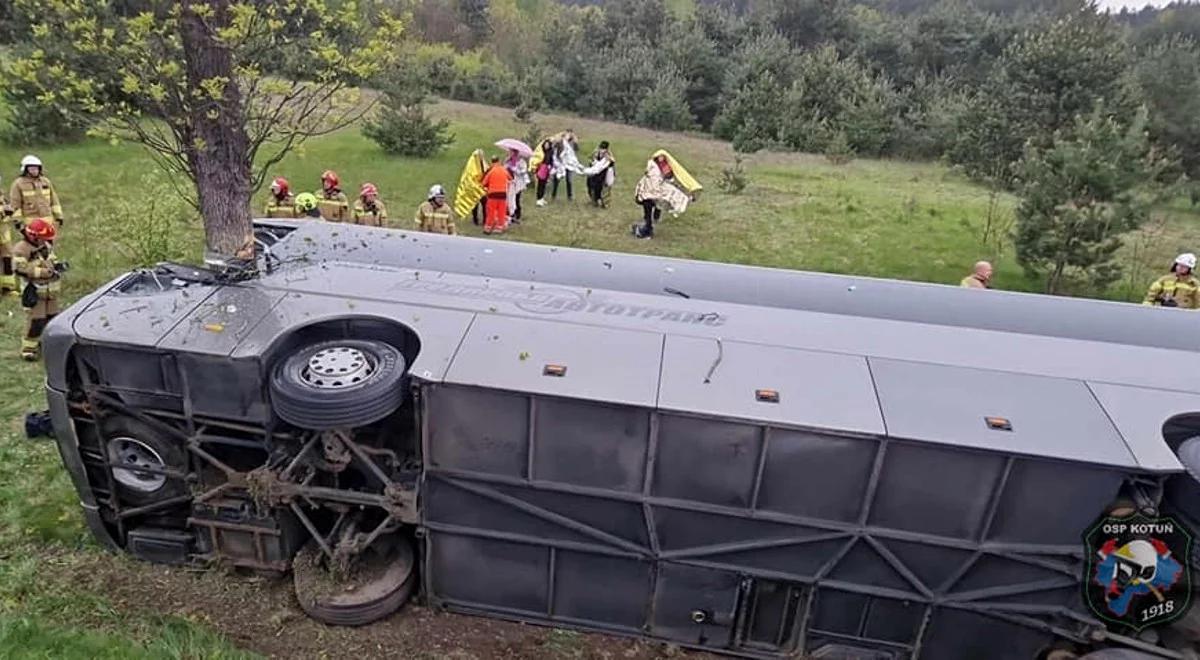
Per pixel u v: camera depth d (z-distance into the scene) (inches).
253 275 255.1
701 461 209.2
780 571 219.6
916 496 204.8
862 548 213.2
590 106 1293.1
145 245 444.1
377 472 226.2
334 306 237.9
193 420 227.9
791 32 1561.3
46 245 365.4
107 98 277.6
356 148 856.3
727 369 216.8
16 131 742.5
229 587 242.8
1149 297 448.8
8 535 256.4
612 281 279.9
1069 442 199.8
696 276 286.2
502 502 222.7
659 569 224.8
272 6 266.4
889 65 1470.2
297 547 248.2
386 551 244.5
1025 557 207.6
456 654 226.8
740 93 1162.6
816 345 229.1
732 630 229.8
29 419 304.2
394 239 299.9
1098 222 528.7
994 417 205.5
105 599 233.3
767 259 605.6
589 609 234.8
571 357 218.5
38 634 210.7
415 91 852.0
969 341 239.3
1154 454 199.0
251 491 228.2
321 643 226.4
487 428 214.7
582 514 221.0
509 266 285.1
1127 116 851.4
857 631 224.7
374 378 215.3
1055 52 888.9
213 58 268.1
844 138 1047.6
